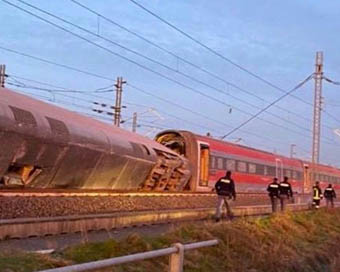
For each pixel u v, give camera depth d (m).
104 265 5.74
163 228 19.12
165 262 11.99
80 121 22.33
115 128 26.23
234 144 41.28
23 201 16.70
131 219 18.83
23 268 9.30
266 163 46.03
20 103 18.39
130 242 12.92
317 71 39.22
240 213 27.92
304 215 28.52
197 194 31.31
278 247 17.53
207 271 13.27
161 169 28.67
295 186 53.38
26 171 18.55
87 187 22.33
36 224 14.47
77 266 5.41
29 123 17.66
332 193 40.19
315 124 38.94
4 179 17.73
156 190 28.92
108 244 12.18
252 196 40.31
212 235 15.87
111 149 22.98
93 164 22.03
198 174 34.28
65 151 19.77
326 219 30.81
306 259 19.12
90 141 21.30
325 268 19.91
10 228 13.57
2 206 15.66
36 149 18.27
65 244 13.51
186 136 34.78
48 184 19.73
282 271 16.23
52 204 18.08
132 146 25.25
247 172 41.97
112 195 22.53
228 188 24.11
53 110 21.00
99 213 18.94
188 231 15.67
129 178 25.67
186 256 13.36
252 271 14.94
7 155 17.02
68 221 15.62
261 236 18.53
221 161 37.78
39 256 10.24
